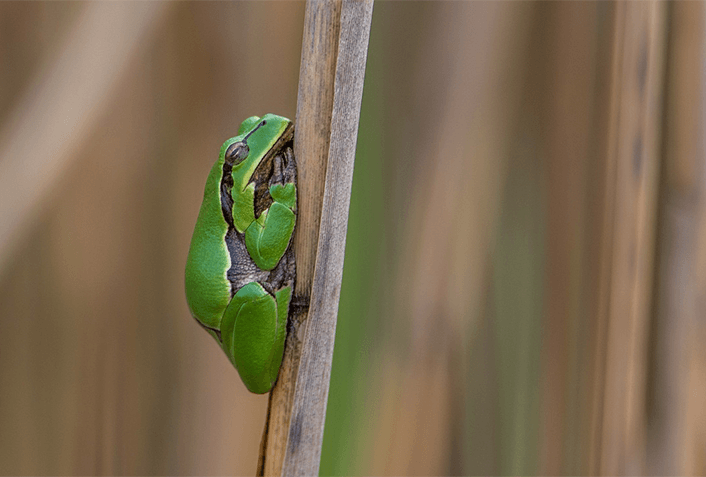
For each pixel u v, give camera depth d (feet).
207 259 4.07
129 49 4.14
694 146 4.12
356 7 4.01
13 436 4.22
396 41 4.18
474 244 4.18
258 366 4.05
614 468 4.15
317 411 4.03
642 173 4.14
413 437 4.17
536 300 4.20
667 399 4.14
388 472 4.16
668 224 4.14
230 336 4.06
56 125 4.12
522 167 4.20
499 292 4.19
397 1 4.18
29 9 4.21
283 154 4.08
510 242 4.20
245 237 4.07
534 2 4.19
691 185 4.13
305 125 4.05
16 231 4.12
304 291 4.06
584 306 4.19
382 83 4.18
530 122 4.20
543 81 4.19
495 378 4.19
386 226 4.18
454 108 4.18
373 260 4.17
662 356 4.14
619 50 4.15
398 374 4.17
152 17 4.14
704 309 4.13
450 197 4.18
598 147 4.19
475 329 4.19
